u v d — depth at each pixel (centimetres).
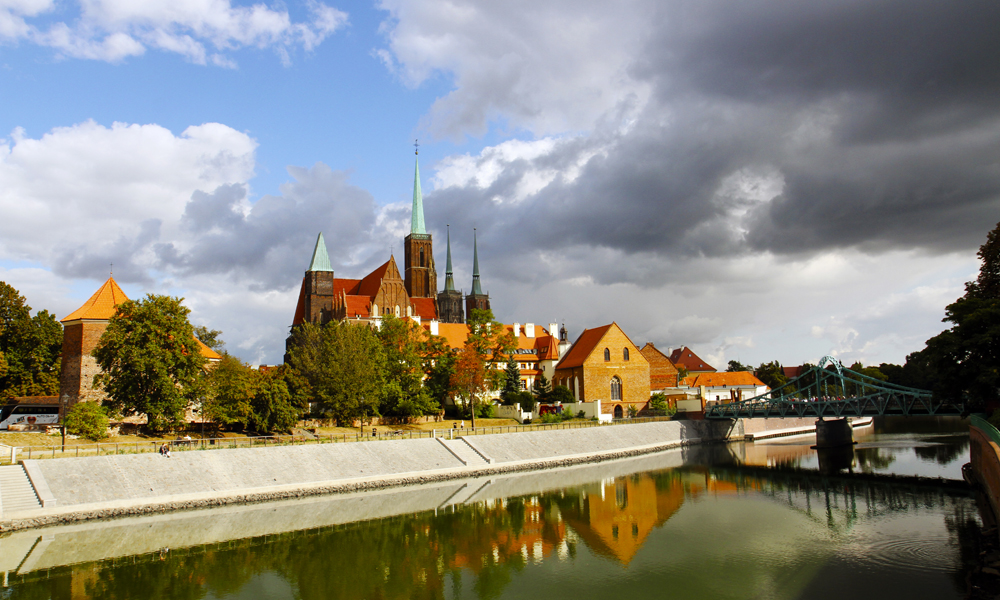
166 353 7162
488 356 12750
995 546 4322
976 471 6091
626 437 10031
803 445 10856
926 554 4222
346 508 5881
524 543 4819
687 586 3847
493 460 8056
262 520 5412
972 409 6819
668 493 6612
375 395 9056
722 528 5150
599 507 5975
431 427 9706
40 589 3822
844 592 3619
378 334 10569
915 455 8956
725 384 15675
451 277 18825
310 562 4375
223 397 7512
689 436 11106
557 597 3725
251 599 3712
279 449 6675
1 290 8969
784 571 4044
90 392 8038
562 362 13062
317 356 9475
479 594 3794
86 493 5256
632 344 12569
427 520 5484
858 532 4862
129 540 4766
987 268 6831
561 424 10056
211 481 5928
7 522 4784
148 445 6494
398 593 3822
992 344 5847
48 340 9294
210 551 4566
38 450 5888
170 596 3750
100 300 8369
